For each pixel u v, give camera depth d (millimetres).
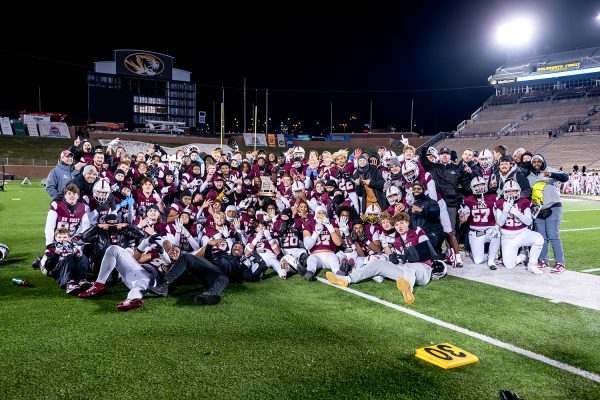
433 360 3658
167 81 71500
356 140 60344
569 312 4953
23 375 3355
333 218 7578
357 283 6203
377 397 3125
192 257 5410
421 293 5688
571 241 9703
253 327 4422
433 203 6895
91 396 3076
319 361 3670
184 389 3184
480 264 7387
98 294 5504
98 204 6719
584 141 38750
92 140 50781
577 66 46469
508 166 7133
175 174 8914
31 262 7234
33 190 23688
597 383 3377
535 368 3607
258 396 3109
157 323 4500
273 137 59969
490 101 53406
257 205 8273
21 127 50625
